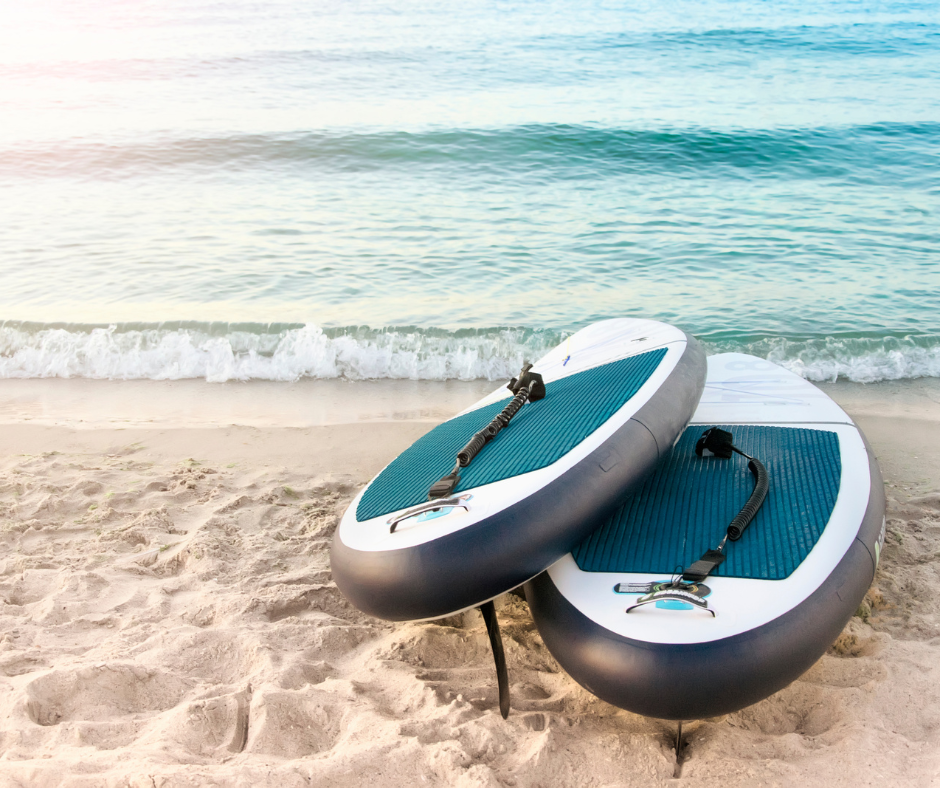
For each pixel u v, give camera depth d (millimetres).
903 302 7016
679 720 2209
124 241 9453
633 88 16859
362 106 16031
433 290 7660
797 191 10734
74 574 3330
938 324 6527
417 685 2660
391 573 2420
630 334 4016
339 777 2154
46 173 12672
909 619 2961
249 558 3568
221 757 2285
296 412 5641
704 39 20750
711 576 2383
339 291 7688
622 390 3117
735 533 2574
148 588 3297
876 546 2699
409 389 6055
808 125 13688
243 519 3961
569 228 9445
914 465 4473
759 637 2150
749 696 2154
